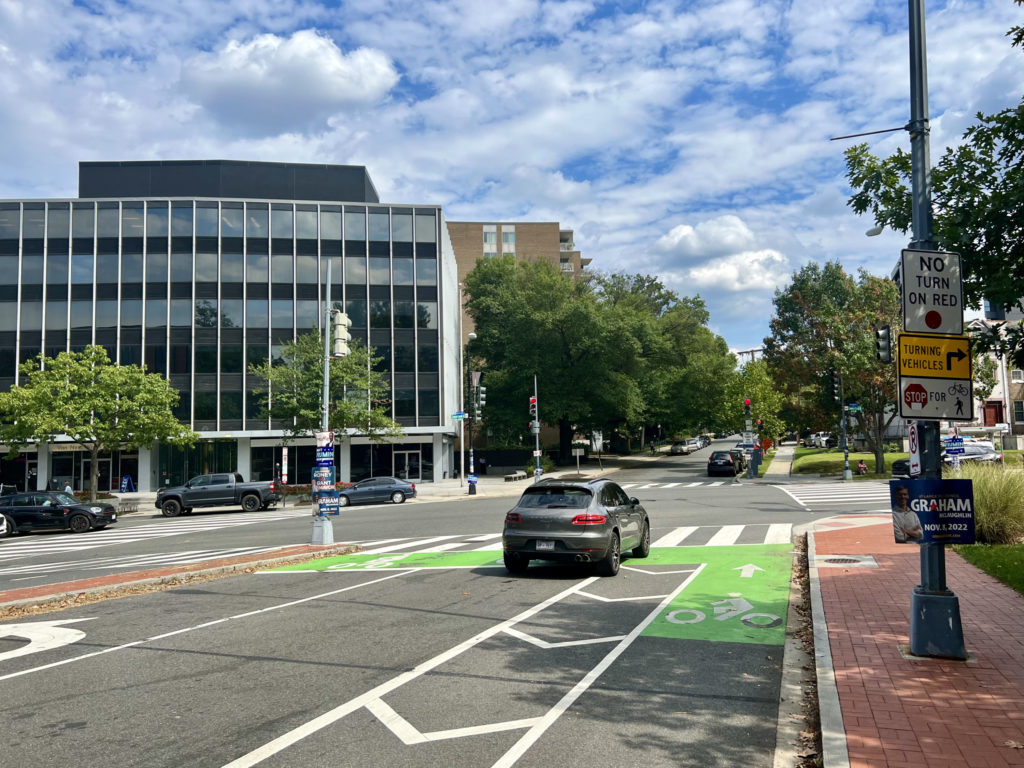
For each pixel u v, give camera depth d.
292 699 6.19
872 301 39.28
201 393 48.31
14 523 26.44
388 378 50.34
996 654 6.82
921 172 7.23
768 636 8.25
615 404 58.12
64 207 48.69
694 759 4.91
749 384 58.03
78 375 38.06
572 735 5.34
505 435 62.28
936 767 4.43
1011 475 15.08
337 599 10.88
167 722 5.66
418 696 6.25
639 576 12.36
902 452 52.31
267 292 49.31
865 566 11.96
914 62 7.31
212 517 31.77
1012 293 6.98
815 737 5.23
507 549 12.41
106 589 12.06
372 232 51.09
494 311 60.94
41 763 4.89
